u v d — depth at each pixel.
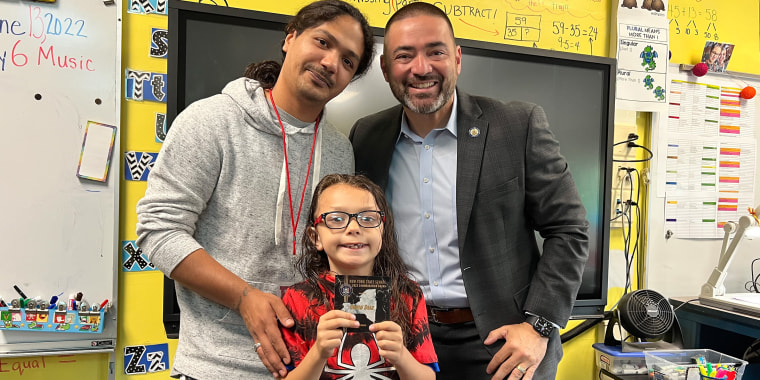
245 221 1.08
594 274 2.08
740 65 2.55
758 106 2.54
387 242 1.17
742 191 2.53
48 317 1.67
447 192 1.40
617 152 2.30
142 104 1.79
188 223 1.03
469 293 1.33
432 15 1.28
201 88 1.67
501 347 1.32
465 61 1.92
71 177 1.71
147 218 1.00
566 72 2.04
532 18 2.23
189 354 1.05
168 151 1.04
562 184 1.34
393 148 1.43
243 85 1.15
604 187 2.07
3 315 1.63
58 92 1.69
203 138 1.05
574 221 1.33
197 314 1.07
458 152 1.36
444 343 1.44
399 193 1.43
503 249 1.35
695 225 2.44
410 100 1.29
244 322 1.06
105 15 1.73
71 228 1.71
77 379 1.74
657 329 1.90
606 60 2.08
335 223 1.08
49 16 1.68
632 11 2.30
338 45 1.12
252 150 1.10
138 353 1.79
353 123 1.84
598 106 2.08
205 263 0.99
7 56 1.64
